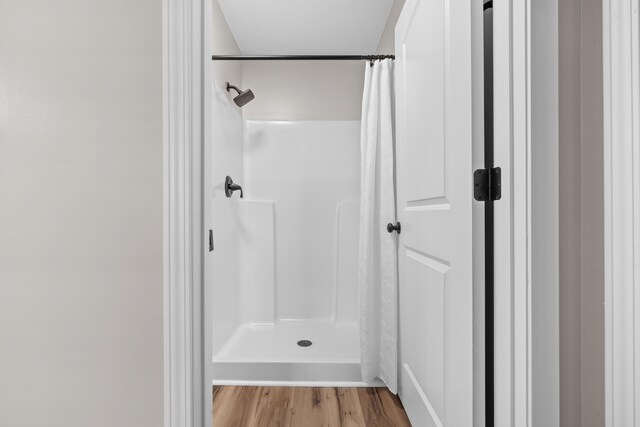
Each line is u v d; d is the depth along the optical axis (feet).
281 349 6.66
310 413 4.87
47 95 2.61
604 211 2.01
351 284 8.40
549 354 2.27
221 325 6.77
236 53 8.13
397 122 5.17
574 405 2.25
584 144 2.21
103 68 2.55
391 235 5.30
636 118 1.80
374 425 4.58
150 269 2.50
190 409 2.45
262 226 8.39
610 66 1.93
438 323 3.51
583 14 2.21
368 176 6.01
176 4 2.47
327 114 8.73
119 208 2.53
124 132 2.52
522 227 2.36
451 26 3.17
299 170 8.57
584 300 2.20
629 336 1.84
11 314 2.67
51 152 2.61
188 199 2.46
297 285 8.55
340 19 7.22
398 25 5.08
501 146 2.61
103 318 2.56
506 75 2.53
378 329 5.85
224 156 7.05
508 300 2.50
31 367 2.66
